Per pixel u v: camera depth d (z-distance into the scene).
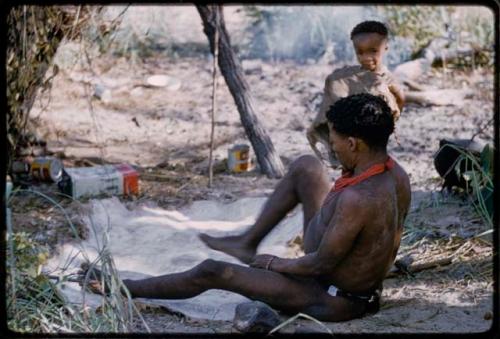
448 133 7.21
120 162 6.69
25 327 3.91
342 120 3.97
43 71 5.89
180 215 5.77
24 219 5.47
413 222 5.35
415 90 8.12
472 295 4.46
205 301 4.45
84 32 6.24
